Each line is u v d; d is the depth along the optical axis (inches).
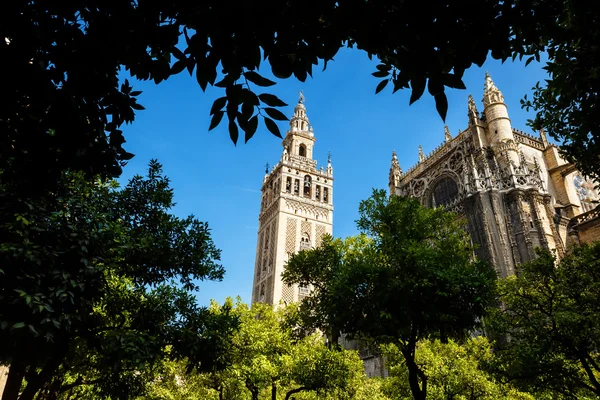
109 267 481.1
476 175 1893.5
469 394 944.9
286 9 187.0
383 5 185.6
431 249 676.1
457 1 185.2
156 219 611.5
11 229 398.0
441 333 636.7
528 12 210.7
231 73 191.6
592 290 718.5
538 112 549.0
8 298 379.6
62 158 245.8
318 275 759.7
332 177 3179.1
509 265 1644.9
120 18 190.9
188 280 620.7
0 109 215.5
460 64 194.1
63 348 467.2
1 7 185.5
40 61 203.3
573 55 367.9
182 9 187.5
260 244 3068.4
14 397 449.1
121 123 244.8
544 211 1796.3
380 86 221.3
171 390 1074.1
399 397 1004.6
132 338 481.4
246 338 944.3
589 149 470.3
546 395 813.9
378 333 639.1
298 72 199.3
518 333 768.9
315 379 933.2
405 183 2539.4
